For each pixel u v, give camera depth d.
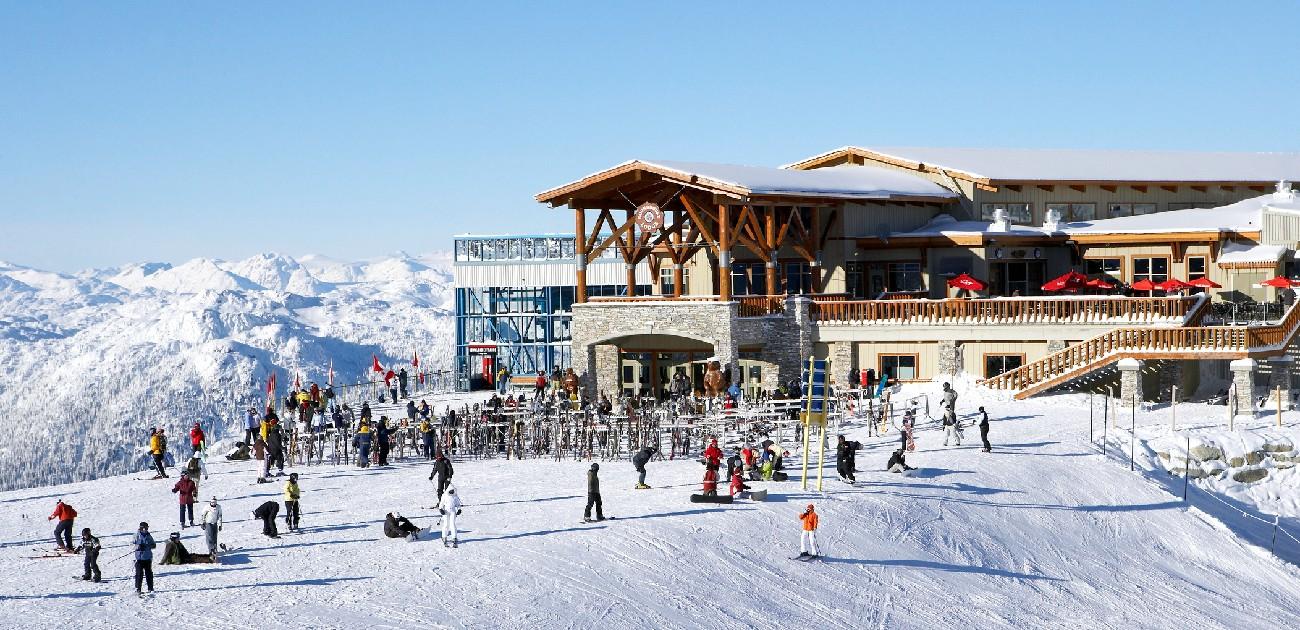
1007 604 33.34
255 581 30.19
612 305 60.06
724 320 56.84
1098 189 68.38
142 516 39.34
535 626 27.81
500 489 40.78
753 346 58.31
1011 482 42.66
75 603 28.42
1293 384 56.38
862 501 38.84
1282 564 39.88
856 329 58.78
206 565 31.75
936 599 32.91
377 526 35.72
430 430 49.56
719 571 32.47
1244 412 50.94
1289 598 37.19
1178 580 37.41
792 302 59.19
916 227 66.62
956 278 60.41
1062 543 38.66
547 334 99.50
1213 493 45.88
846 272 64.12
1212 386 58.88
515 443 48.31
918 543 36.44
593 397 61.09
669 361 60.47
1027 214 68.00
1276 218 59.19
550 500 38.59
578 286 62.16
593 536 34.31
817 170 68.62
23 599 28.80
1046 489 42.50
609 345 61.47
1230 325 52.81
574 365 61.28
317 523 36.47
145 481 46.66
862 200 62.38
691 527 35.28
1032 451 46.06
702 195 60.34
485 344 100.00
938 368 57.72
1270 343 52.22
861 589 32.75
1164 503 43.06
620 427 47.62
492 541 33.84
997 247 62.84
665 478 42.06
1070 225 64.50
